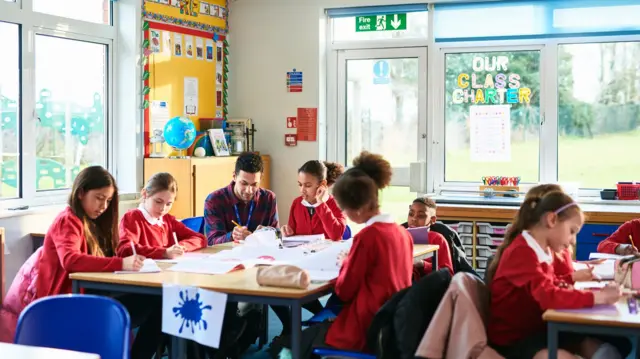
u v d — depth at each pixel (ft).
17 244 15.69
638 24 19.45
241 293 9.53
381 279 9.80
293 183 22.17
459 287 9.05
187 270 10.84
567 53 20.12
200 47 21.25
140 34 19.25
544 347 9.08
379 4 21.30
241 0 22.44
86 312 7.64
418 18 21.24
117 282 10.24
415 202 14.37
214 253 12.66
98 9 18.89
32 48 16.96
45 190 17.61
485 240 18.51
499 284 9.61
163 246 12.91
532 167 20.54
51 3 17.56
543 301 8.80
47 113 17.58
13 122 16.76
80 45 18.44
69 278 11.05
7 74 16.55
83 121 18.61
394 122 21.65
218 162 20.06
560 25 19.99
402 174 21.57
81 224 11.16
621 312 8.47
